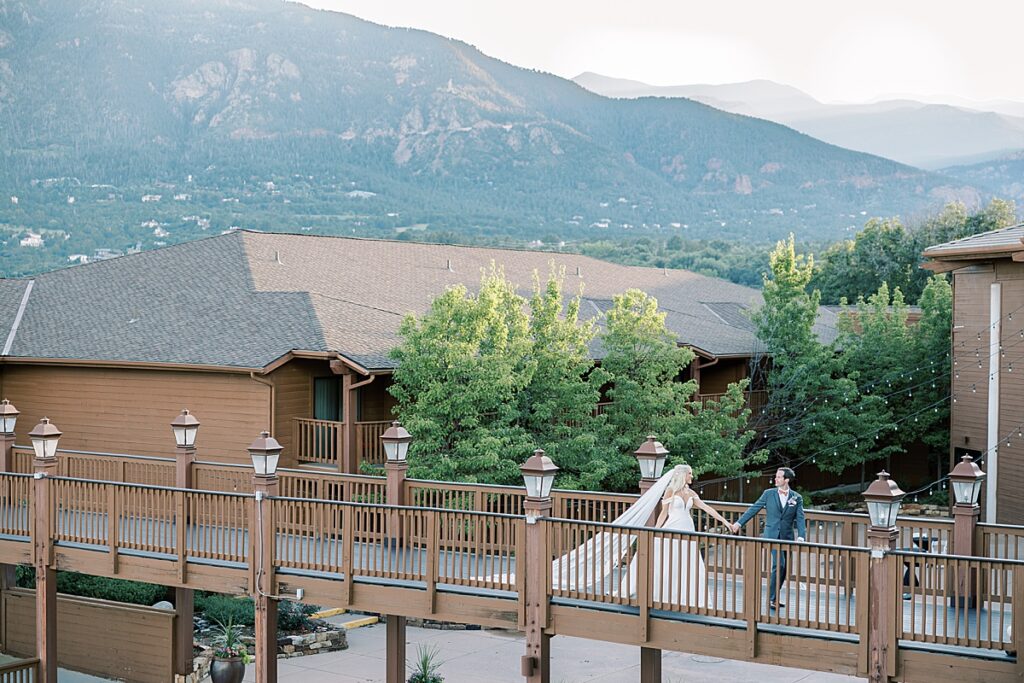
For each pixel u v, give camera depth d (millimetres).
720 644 13688
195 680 20219
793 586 16344
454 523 15430
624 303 26766
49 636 18547
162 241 128875
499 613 15047
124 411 26938
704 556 15367
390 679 17984
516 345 23781
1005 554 14438
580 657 22188
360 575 16109
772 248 124000
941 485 34812
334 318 26672
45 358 27484
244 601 23234
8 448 20438
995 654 12414
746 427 30828
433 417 23156
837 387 31188
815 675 20609
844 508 32750
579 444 23609
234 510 16875
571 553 14742
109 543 17906
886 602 12758
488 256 36438
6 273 107250
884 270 59562
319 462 25047
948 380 32562
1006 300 25734
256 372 24500
